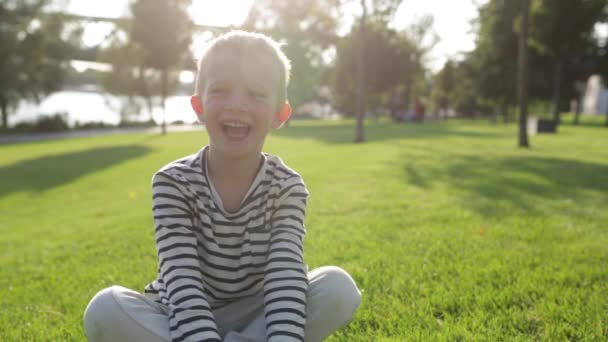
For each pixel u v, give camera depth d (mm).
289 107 1785
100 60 37875
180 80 40188
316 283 1692
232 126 1616
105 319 1509
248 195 1668
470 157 11812
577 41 24453
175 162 1742
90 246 4887
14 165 14664
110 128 38219
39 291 3559
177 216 1626
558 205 5820
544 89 32719
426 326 2477
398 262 3678
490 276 3217
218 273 1676
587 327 2389
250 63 1602
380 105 61344
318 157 12398
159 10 26500
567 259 3623
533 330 2432
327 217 5500
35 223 6844
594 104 57875
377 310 2699
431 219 5230
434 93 58844
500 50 31188
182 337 1474
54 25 32156
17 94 32656
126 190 9242
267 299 1595
